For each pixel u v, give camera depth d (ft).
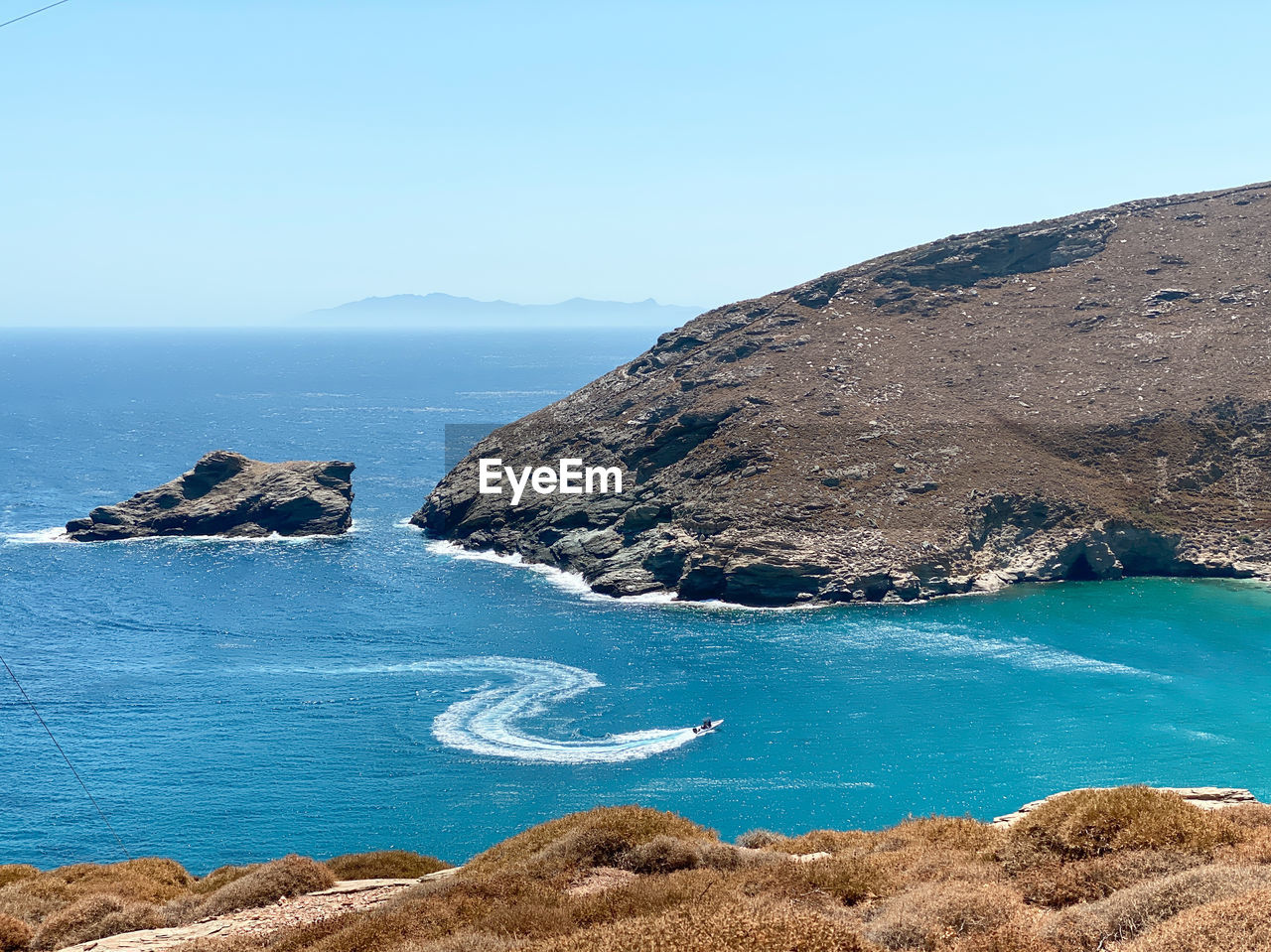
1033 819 61.31
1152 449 496.23
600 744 284.61
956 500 473.67
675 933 44.55
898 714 298.76
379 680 341.00
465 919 59.06
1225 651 345.51
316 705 318.04
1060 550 449.48
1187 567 448.24
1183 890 46.03
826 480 492.54
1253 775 247.09
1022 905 51.39
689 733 290.35
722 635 383.45
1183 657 340.18
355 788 257.55
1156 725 282.15
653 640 379.35
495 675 344.49
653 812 79.56
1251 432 493.36
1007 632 375.66
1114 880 52.44
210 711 313.12
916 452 510.17
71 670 351.46
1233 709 291.99
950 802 240.53
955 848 66.23
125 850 225.97
